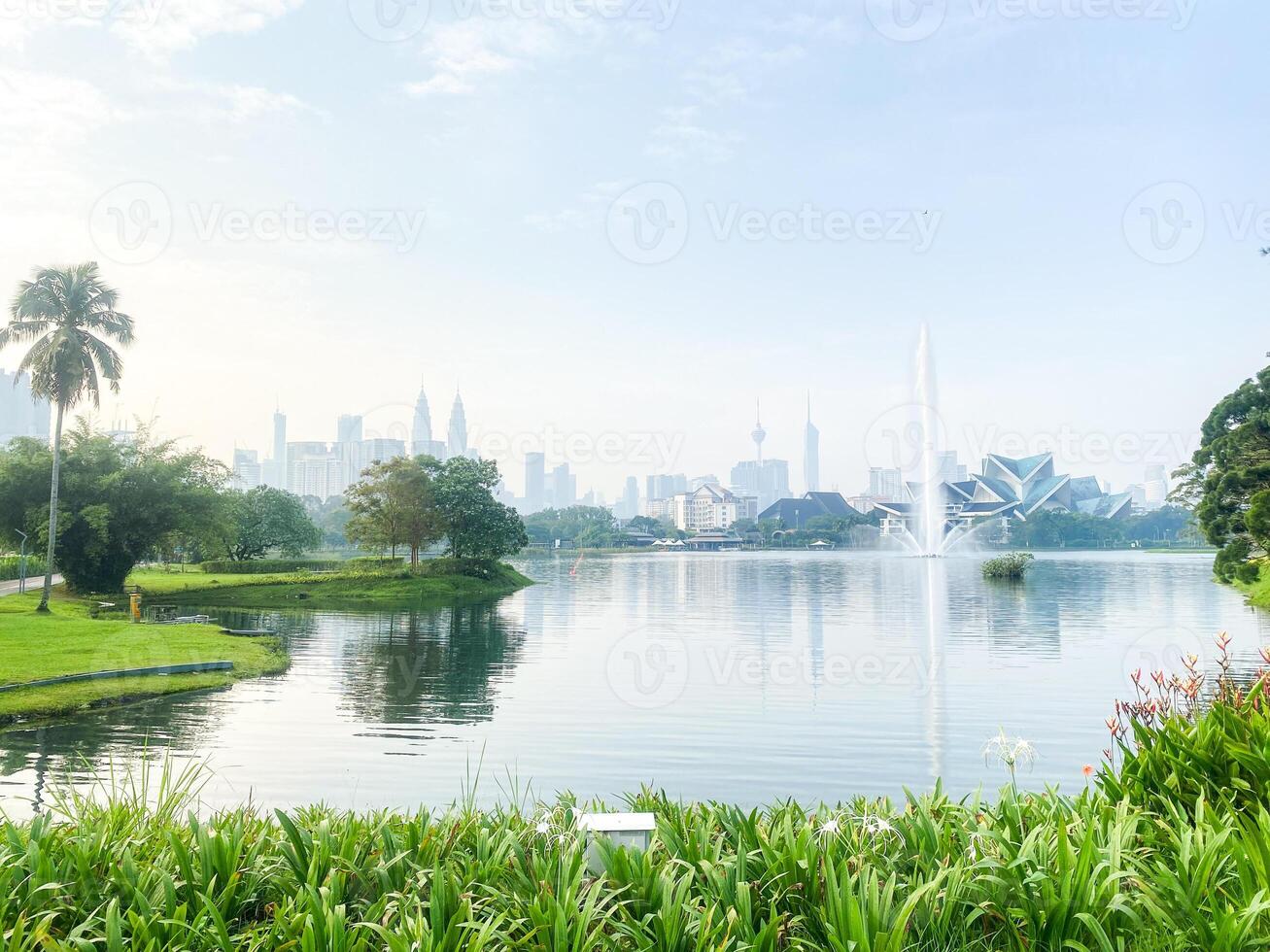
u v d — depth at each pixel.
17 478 49.91
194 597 53.66
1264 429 37.72
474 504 70.06
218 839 4.44
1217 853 4.05
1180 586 54.12
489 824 5.28
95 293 43.16
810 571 80.12
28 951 3.56
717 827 5.11
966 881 3.95
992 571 62.12
